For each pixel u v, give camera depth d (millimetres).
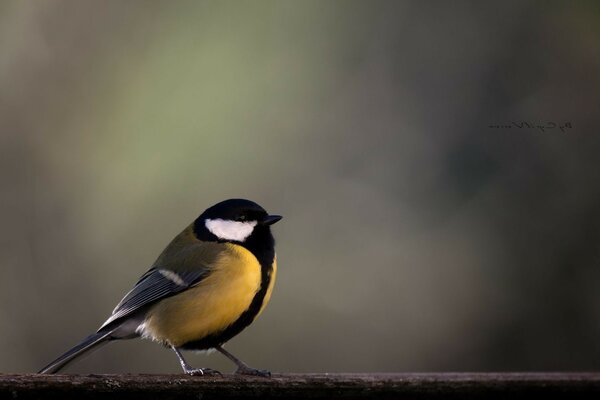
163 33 14078
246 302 7250
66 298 13094
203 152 13555
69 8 14039
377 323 13289
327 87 14164
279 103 13969
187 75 13922
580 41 13828
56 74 13906
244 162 13617
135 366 12758
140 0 14141
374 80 14258
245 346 12953
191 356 12828
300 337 13102
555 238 13391
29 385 5246
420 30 14414
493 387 6668
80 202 13492
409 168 13922
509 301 13352
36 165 13609
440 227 13617
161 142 13609
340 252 13508
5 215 13320
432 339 13273
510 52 14094
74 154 13664
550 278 13320
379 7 14438
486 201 13656
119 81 13969
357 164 13945
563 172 13531
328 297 13344
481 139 13906
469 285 13422
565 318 13242
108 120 13805
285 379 6125
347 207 13617
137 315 7516
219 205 7590
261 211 7473
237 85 13922
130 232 13320
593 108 13609
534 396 6777
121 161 13641
